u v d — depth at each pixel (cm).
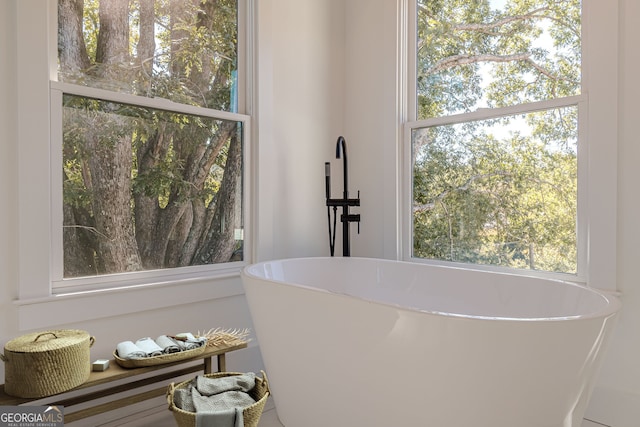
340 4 300
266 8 251
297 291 160
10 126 163
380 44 278
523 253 218
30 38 166
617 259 183
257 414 154
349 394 152
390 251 270
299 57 273
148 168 206
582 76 197
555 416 125
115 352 167
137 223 202
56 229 175
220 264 234
